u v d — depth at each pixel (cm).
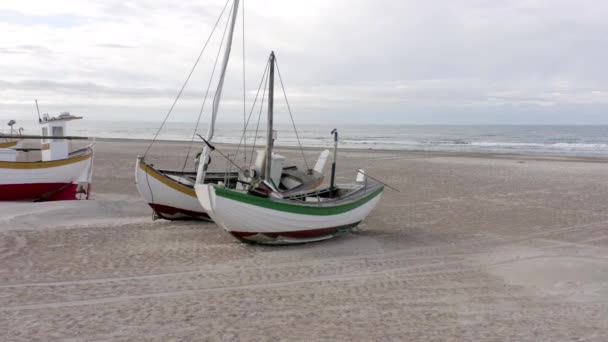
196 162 1603
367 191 1302
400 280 911
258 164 1397
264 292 827
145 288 833
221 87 1216
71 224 1319
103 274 904
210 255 1048
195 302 771
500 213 1617
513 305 786
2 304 743
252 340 636
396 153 4122
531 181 2403
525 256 1096
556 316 740
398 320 715
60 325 670
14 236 1157
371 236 1275
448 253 1116
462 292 848
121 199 1766
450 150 4838
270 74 1211
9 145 2083
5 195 1608
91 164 1755
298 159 3534
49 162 1633
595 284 897
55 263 963
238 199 1031
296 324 691
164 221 1399
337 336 654
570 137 8531
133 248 1091
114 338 632
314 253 1084
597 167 3039
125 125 17375
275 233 1099
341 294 826
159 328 667
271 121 1224
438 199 1884
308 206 1113
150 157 3428
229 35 1221
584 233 1341
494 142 6800
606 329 692
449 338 654
